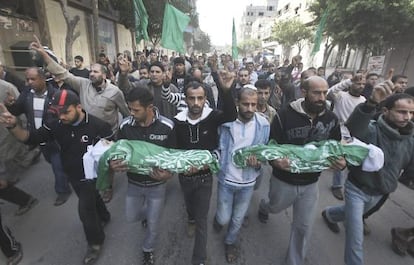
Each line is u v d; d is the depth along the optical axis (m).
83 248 3.01
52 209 3.70
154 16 18.31
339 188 4.21
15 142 3.60
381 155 2.28
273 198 2.67
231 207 2.74
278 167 2.31
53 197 3.99
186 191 2.67
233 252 2.88
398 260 2.98
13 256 2.78
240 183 2.59
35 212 3.63
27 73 3.48
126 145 2.24
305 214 2.54
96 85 3.75
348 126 2.53
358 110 2.42
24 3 9.80
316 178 2.48
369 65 8.83
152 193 2.52
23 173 4.71
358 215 2.53
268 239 3.24
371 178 2.49
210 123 2.60
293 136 2.44
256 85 3.84
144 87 2.33
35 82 3.49
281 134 2.50
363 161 2.31
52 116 2.51
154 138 2.46
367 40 13.23
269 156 2.28
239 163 2.44
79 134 2.46
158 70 4.10
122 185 4.39
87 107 3.73
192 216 3.07
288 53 38.22
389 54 16.56
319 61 27.39
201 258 2.56
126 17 16.41
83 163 2.39
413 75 14.98
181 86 5.61
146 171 2.20
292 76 7.80
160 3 17.84
